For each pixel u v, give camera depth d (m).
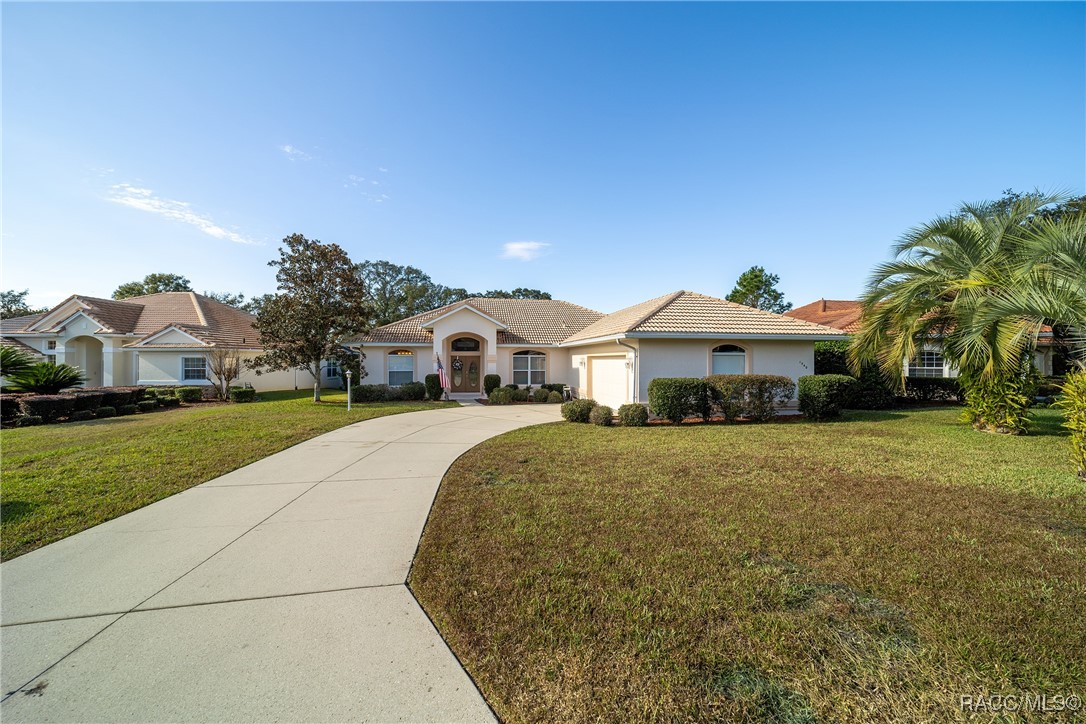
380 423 13.38
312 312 19.06
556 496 6.11
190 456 8.62
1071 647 2.88
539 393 20.56
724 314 15.99
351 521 5.33
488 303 27.31
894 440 9.92
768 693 2.56
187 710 2.46
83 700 2.53
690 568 4.00
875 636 3.03
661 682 2.64
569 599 3.52
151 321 25.20
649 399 13.40
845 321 25.11
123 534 4.94
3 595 3.65
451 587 3.74
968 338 9.46
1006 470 7.24
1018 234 10.38
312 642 3.04
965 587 3.63
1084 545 4.40
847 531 4.79
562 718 2.41
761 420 13.38
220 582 3.87
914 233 11.31
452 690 2.61
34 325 24.39
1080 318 7.35
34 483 6.80
